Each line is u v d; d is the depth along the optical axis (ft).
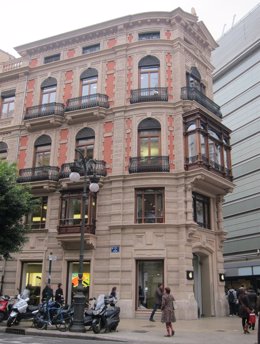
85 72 85.76
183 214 68.59
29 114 86.79
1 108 94.73
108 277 68.64
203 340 38.91
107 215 72.38
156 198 71.15
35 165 84.28
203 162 69.77
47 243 76.33
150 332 45.68
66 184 75.36
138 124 75.92
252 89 145.28
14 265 78.02
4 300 56.85
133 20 83.61
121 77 80.43
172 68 79.56
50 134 84.02
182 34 82.94
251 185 138.10
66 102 84.33
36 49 93.04
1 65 97.45
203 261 76.23
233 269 138.10
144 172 71.46
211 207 78.33
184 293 64.80
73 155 79.87
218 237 78.13
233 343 36.81
